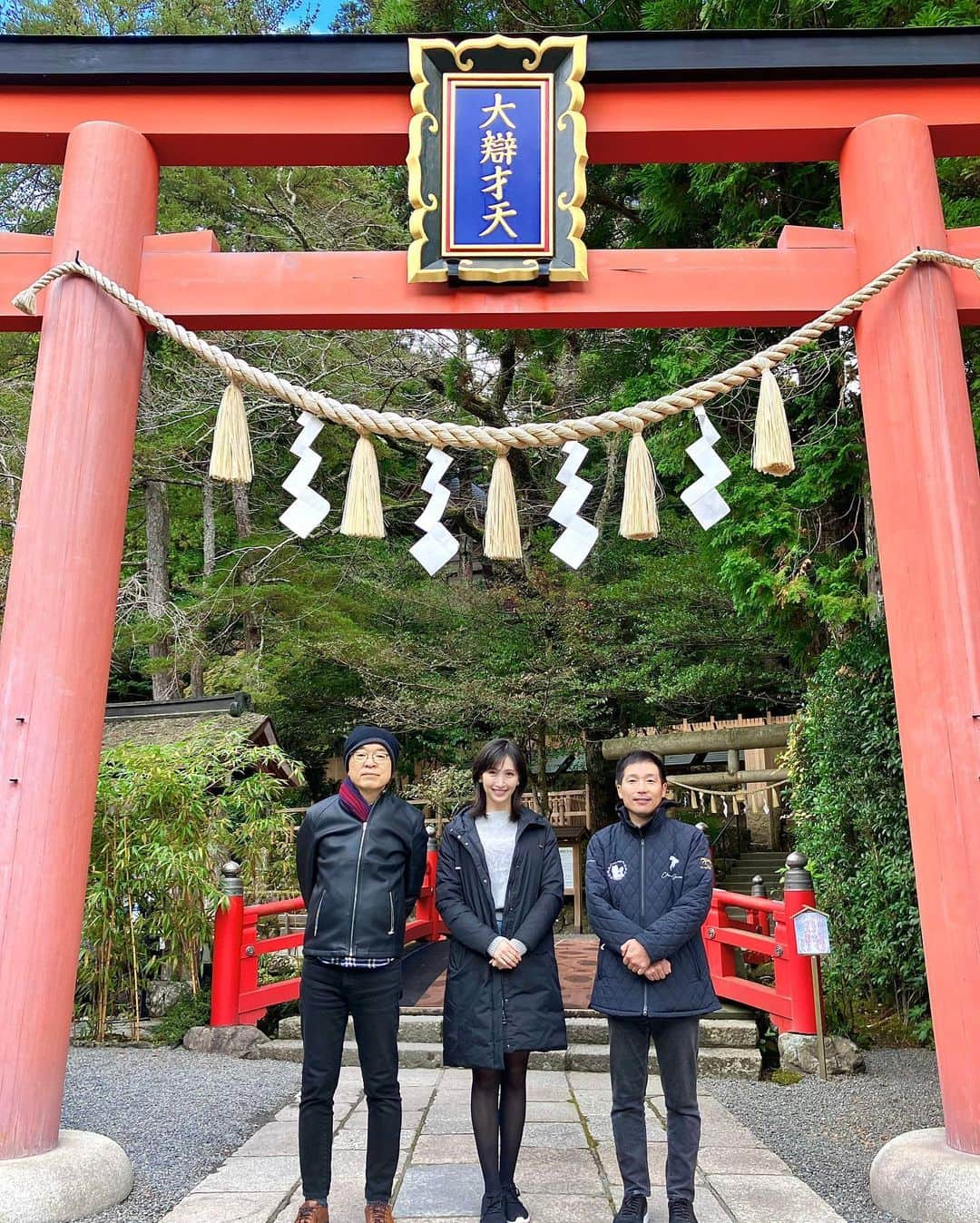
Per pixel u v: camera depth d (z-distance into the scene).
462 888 2.69
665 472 7.21
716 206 6.98
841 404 6.06
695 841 2.68
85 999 5.65
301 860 2.69
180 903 5.38
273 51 3.35
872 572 5.68
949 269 3.22
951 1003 2.79
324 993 2.55
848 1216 2.67
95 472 3.09
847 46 3.33
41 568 2.98
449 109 3.30
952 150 3.52
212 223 12.02
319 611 11.77
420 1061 4.81
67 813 2.89
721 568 6.55
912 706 3.02
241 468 3.08
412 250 3.25
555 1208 2.73
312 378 11.05
